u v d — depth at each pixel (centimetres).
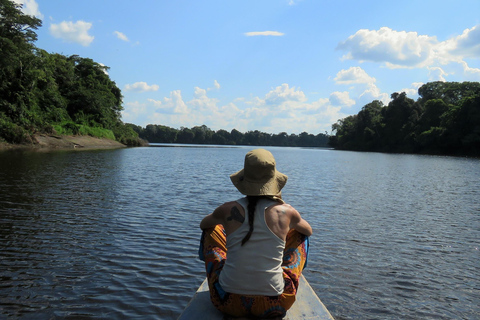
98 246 723
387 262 679
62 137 5881
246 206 289
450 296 541
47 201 1151
